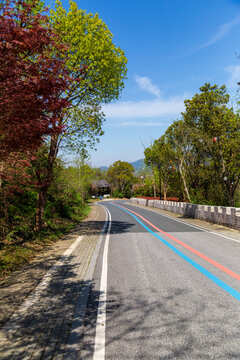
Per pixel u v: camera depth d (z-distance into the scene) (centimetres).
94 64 1080
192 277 510
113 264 623
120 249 797
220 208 1348
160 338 298
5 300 411
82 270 576
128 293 437
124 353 271
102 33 1135
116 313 364
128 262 638
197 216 1720
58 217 1591
